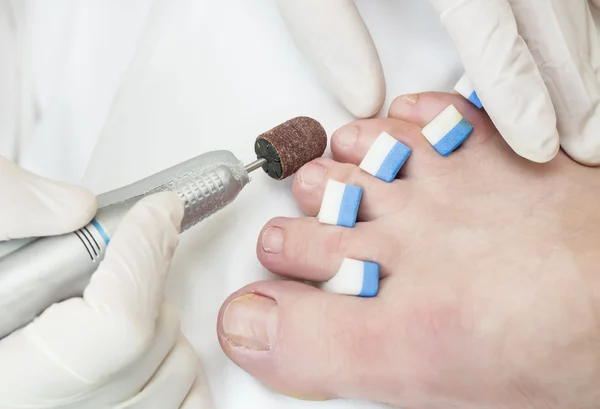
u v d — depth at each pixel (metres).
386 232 0.25
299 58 0.28
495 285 0.23
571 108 0.25
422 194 0.25
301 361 0.23
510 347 0.23
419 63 0.28
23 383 0.20
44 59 0.30
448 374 0.23
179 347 0.23
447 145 0.26
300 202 0.26
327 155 0.27
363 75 0.26
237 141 0.26
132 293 0.21
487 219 0.25
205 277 0.25
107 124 0.27
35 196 0.21
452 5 0.24
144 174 0.26
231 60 0.27
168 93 0.27
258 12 0.28
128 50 0.29
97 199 0.22
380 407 0.24
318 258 0.25
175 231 0.22
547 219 0.24
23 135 0.30
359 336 0.23
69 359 0.20
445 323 0.23
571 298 0.23
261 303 0.24
